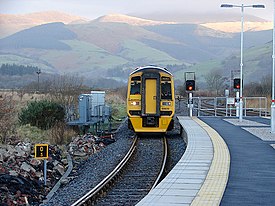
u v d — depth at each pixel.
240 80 52.25
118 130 50.59
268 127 41.00
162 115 42.38
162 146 36.56
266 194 15.33
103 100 55.94
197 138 31.98
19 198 21.48
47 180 26.66
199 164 21.30
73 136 43.84
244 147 27.42
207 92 135.75
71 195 21.75
